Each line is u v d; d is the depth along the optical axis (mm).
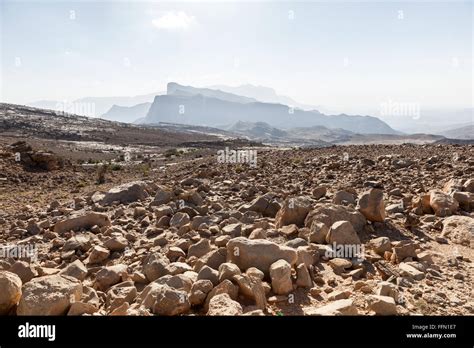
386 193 14617
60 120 193875
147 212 14555
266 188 17281
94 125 198625
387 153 29906
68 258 9812
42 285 6199
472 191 13219
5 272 6523
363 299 6520
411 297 6559
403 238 9844
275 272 6867
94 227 12383
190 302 6301
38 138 129500
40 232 12859
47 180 35812
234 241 7805
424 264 7910
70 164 47719
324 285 7273
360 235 10039
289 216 11234
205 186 18391
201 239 9242
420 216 11711
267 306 6398
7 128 148750
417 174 18078
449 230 9891
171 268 7609
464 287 6957
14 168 39625
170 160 62250
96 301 6680
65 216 15039
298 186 17422
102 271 7840
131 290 6992
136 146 124812
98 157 76625
